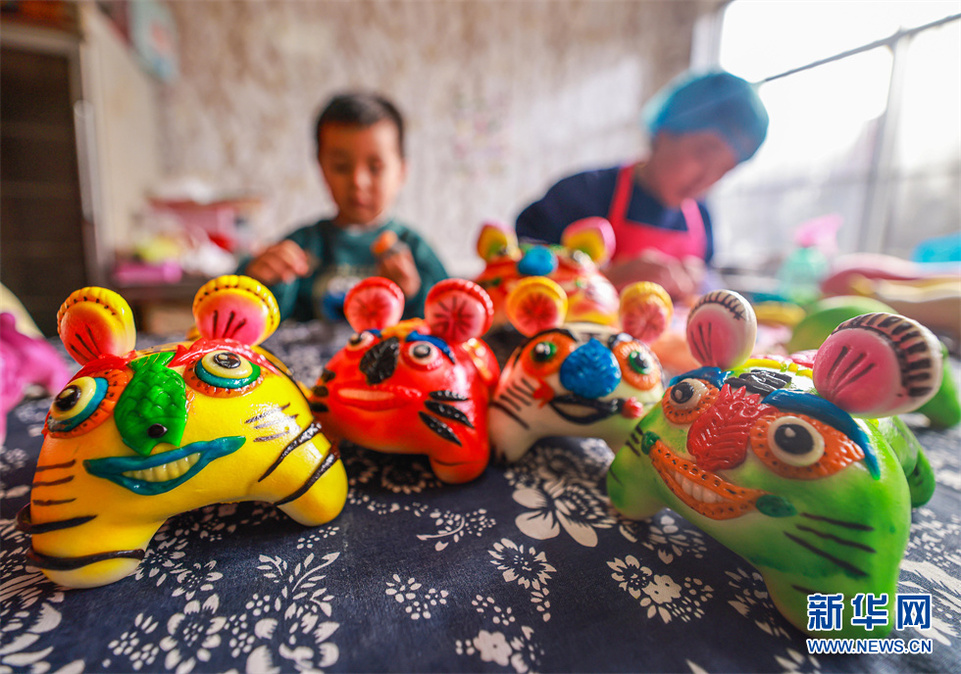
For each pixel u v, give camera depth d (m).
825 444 0.25
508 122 2.22
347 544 0.32
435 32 2.08
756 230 1.70
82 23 1.30
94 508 0.27
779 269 1.33
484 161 2.24
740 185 1.75
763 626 0.26
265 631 0.25
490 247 0.64
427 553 0.32
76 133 1.34
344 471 0.36
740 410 0.28
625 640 0.25
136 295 1.38
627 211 1.13
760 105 0.92
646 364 0.41
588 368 0.39
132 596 0.27
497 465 0.43
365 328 0.44
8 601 0.27
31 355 0.54
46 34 1.26
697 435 0.29
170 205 1.64
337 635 0.25
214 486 0.30
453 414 0.38
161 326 1.39
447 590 0.28
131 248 1.51
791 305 0.92
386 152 0.98
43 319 1.41
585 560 0.31
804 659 0.24
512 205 2.32
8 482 0.40
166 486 0.28
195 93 1.88
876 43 1.10
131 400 0.28
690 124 0.96
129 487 0.27
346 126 0.94
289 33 1.93
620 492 0.35
